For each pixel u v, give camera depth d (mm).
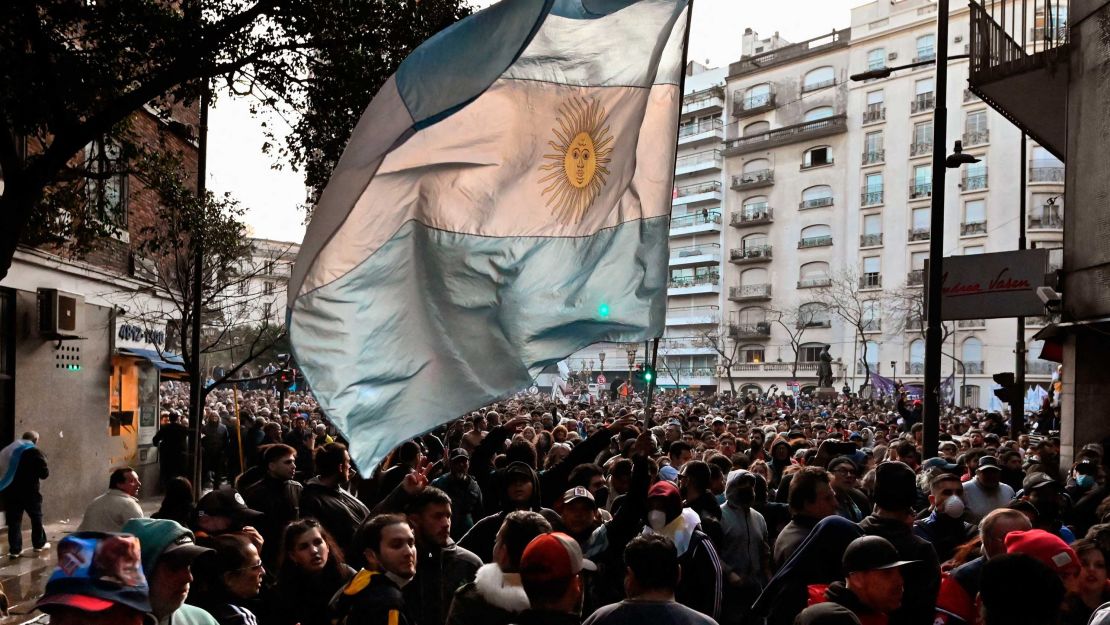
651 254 4707
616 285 4617
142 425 18625
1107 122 11078
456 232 4344
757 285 74125
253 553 4059
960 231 61875
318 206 4109
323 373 4070
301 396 41438
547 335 4426
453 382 4250
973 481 7574
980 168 61469
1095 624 3467
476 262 4348
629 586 3414
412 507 4652
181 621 3281
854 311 66875
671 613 3242
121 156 10977
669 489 5316
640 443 6703
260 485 6324
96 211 11133
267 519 6098
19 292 13445
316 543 4547
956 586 4305
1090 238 11500
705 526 5949
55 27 9414
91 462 15578
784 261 73000
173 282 18781
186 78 8969
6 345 13266
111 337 16422
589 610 4754
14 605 8812
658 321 4660
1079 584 4113
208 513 4770
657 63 4680
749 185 75062
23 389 13477
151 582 3080
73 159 14469
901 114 66312
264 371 43625
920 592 4051
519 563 3758
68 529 13586
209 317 24656
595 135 4602
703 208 79062
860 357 66562
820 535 4395
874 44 68688
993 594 2992
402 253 4270
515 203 4457
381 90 4066
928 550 4145
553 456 8859
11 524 11258
